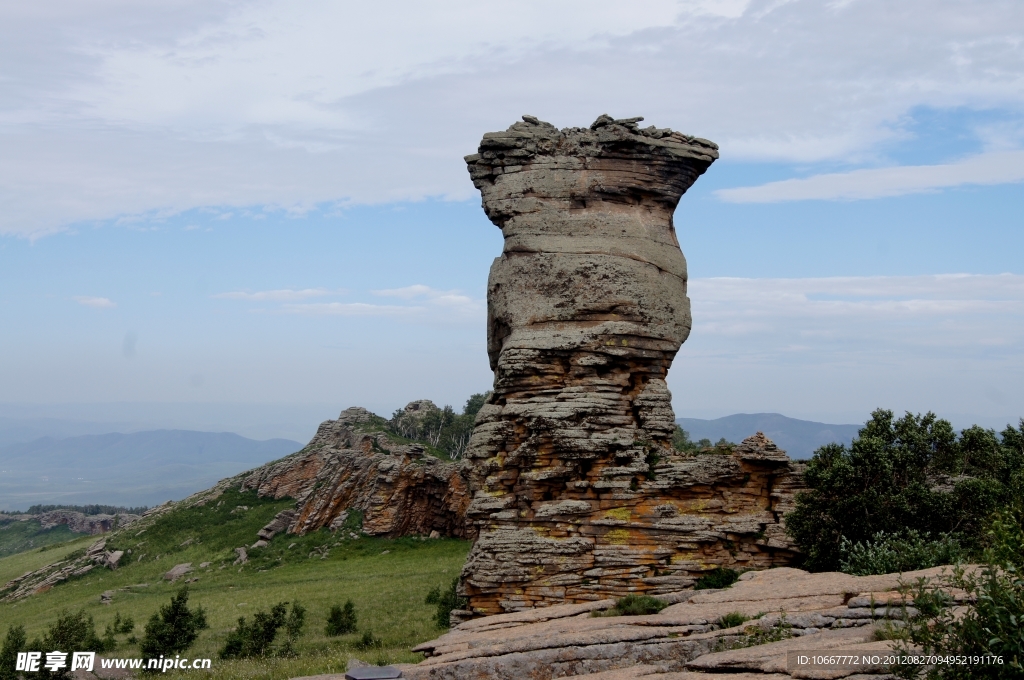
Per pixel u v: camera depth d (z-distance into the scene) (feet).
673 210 143.13
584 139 139.33
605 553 123.65
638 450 128.06
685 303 141.18
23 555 429.38
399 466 317.42
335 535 315.58
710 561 123.95
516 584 124.57
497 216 140.46
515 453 129.29
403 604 199.62
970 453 137.69
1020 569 71.82
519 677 92.79
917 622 75.25
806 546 122.83
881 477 125.80
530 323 135.54
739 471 127.75
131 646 176.96
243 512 357.20
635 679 79.71
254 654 153.79
